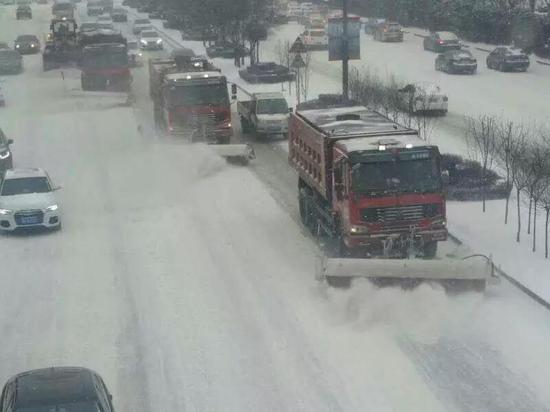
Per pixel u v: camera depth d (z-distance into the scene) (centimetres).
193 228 2659
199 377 1672
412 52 6738
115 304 2062
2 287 2208
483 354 1730
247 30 6450
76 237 2609
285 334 1853
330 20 3547
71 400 1326
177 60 4222
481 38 7331
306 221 2622
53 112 4809
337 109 2777
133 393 1616
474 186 2827
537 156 2569
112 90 5297
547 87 4959
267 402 1565
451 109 4294
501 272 2120
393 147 2162
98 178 3312
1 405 1388
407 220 2159
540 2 7162
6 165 3344
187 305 2038
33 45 7644
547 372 1644
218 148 3491
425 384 1611
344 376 1653
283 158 3628
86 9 11838
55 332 1911
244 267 2291
